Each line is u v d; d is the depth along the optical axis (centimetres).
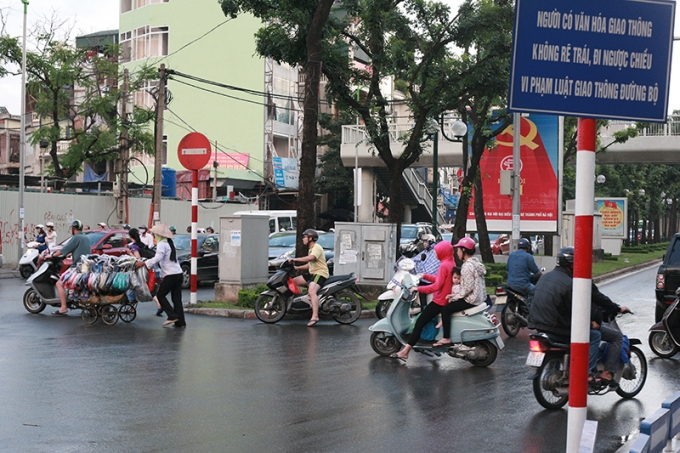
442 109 2066
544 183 2947
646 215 6919
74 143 3656
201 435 696
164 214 3653
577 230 510
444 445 680
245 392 883
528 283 1444
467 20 1978
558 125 2925
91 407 797
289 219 3338
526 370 1067
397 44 2023
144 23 5128
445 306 1085
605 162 3697
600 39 501
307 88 1728
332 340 1311
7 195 3122
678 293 1151
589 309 510
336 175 5059
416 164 3912
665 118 509
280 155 5128
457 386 945
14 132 5462
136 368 1024
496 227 2989
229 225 1808
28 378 947
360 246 1833
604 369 861
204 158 1750
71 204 3312
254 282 1842
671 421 569
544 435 723
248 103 4903
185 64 5031
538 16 495
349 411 801
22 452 636
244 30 4903
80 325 1473
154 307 1820
